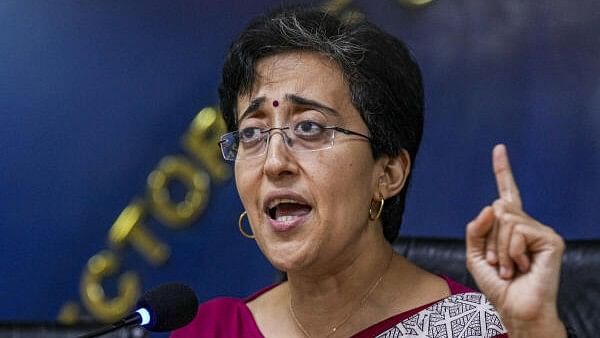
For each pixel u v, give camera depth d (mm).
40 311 8273
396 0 7496
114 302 8125
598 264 5332
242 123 4332
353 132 4223
